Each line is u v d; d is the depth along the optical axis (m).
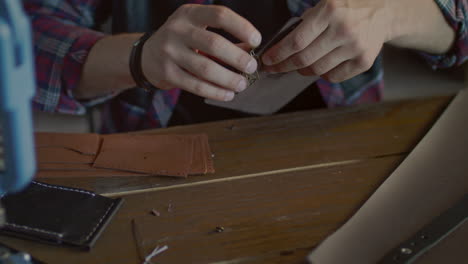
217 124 0.98
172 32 0.83
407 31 1.02
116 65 0.98
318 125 0.97
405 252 0.62
